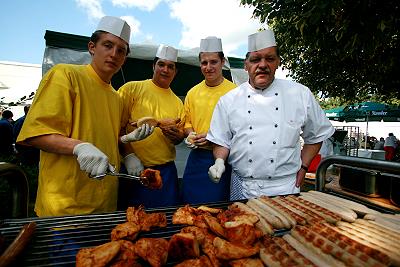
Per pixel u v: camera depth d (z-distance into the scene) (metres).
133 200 3.71
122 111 3.23
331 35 5.42
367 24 4.49
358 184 3.59
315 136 3.26
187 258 1.57
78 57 5.17
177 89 6.67
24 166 5.89
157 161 3.76
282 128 3.03
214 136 3.36
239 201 2.52
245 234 1.67
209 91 3.95
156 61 3.86
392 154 11.48
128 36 2.72
